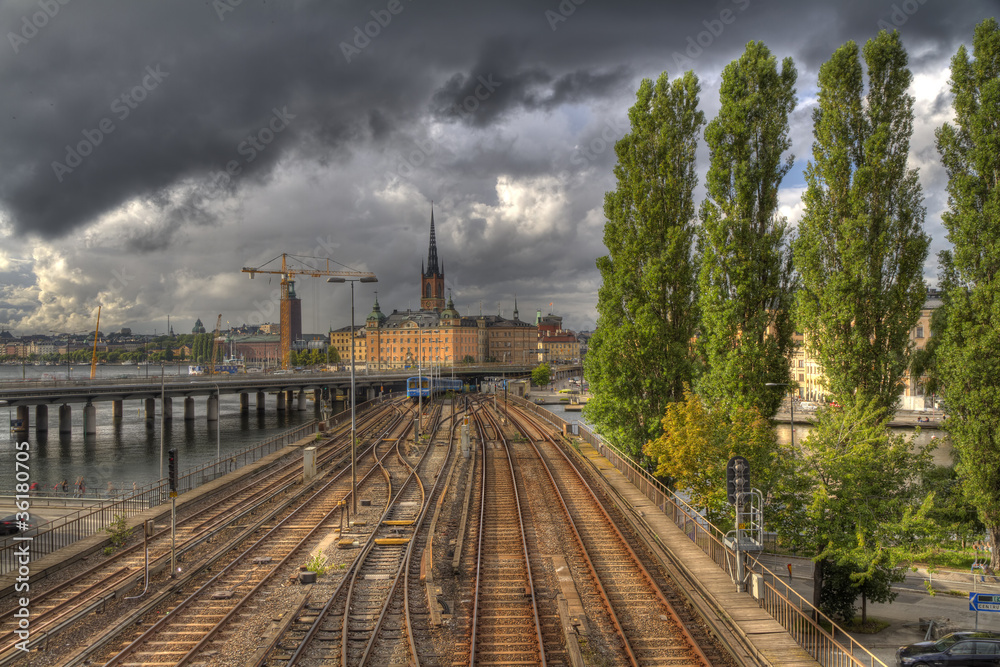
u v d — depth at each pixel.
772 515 27.78
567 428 69.50
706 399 34.69
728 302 33.53
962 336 29.77
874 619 29.23
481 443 67.44
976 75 30.19
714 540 25.62
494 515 35.03
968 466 29.41
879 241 29.61
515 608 22.00
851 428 27.70
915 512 25.73
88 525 33.06
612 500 36.75
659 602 22.45
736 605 21.05
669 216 41.56
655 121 41.69
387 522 33.16
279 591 23.56
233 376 135.00
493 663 18.05
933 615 29.55
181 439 107.69
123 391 108.88
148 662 18.11
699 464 29.53
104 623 20.61
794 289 34.19
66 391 100.44
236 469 50.47
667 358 40.12
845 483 25.84
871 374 29.56
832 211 30.80
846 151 30.34
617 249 42.78
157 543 29.78
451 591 23.58
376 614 21.39
